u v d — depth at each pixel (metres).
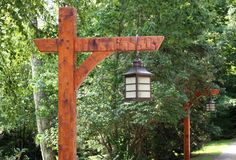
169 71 9.88
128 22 9.58
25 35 7.20
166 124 12.03
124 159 10.05
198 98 13.57
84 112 9.14
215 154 16.11
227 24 18.31
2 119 13.32
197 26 10.30
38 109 11.35
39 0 7.04
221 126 25.25
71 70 4.93
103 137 10.13
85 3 7.82
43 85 10.46
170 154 13.59
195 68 11.36
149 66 9.55
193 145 15.17
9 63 7.96
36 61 10.75
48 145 10.66
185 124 12.94
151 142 12.46
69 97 4.93
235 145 20.55
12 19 7.04
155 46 4.84
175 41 9.98
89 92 9.48
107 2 9.01
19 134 16.20
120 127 9.95
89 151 11.73
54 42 4.97
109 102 9.34
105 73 9.63
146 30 9.14
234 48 21.11
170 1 9.48
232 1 17.44
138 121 9.13
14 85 8.33
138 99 4.57
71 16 4.96
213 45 13.42
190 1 9.91
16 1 6.80
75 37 4.96
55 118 11.35
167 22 9.63
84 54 8.49
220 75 19.88
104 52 4.92
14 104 9.49
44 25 7.40
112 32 9.59
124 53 9.56
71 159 4.89
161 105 9.06
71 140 4.90
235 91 23.33
